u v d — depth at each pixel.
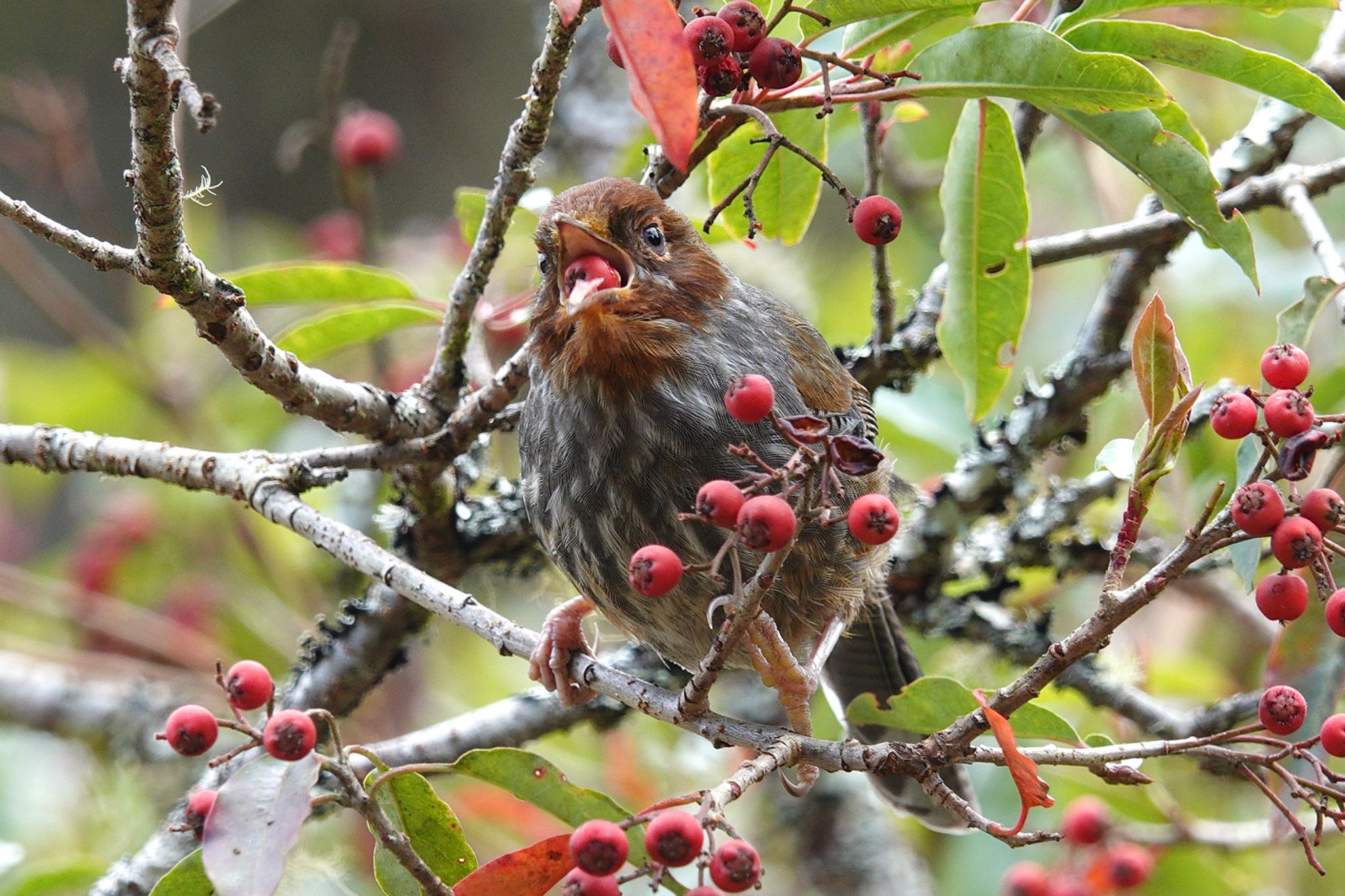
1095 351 10.05
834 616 7.85
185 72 5.70
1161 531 11.00
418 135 20.80
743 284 8.43
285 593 12.57
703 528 7.38
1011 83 6.79
